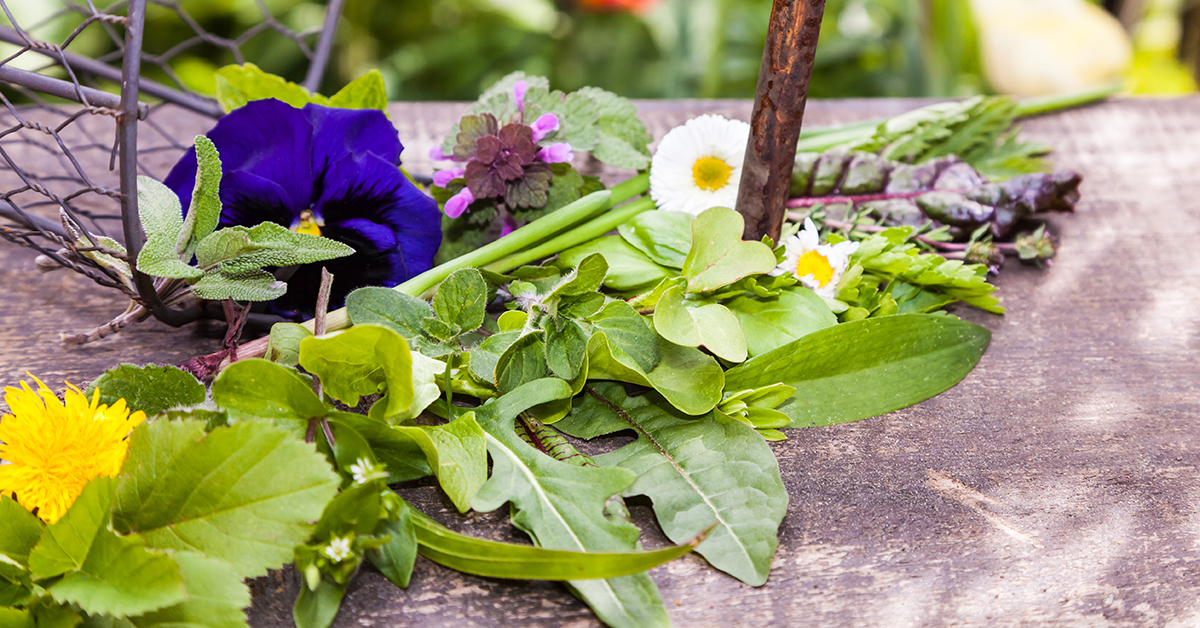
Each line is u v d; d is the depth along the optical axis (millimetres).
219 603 494
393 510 509
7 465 502
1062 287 593
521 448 522
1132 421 557
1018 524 533
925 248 583
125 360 553
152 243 516
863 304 562
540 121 558
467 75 976
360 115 548
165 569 490
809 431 549
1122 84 658
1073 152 639
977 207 577
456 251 573
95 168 604
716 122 570
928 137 601
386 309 528
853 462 543
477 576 519
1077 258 602
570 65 993
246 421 505
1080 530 532
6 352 553
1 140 605
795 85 534
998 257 585
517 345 531
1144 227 613
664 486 527
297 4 912
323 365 514
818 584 521
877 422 552
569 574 501
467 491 515
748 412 539
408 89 981
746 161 548
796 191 583
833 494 537
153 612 497
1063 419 556
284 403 513
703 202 569
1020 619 518
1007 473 543
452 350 528
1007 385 564
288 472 498
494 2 972
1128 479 543
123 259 522
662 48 972
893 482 540
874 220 584
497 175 557
